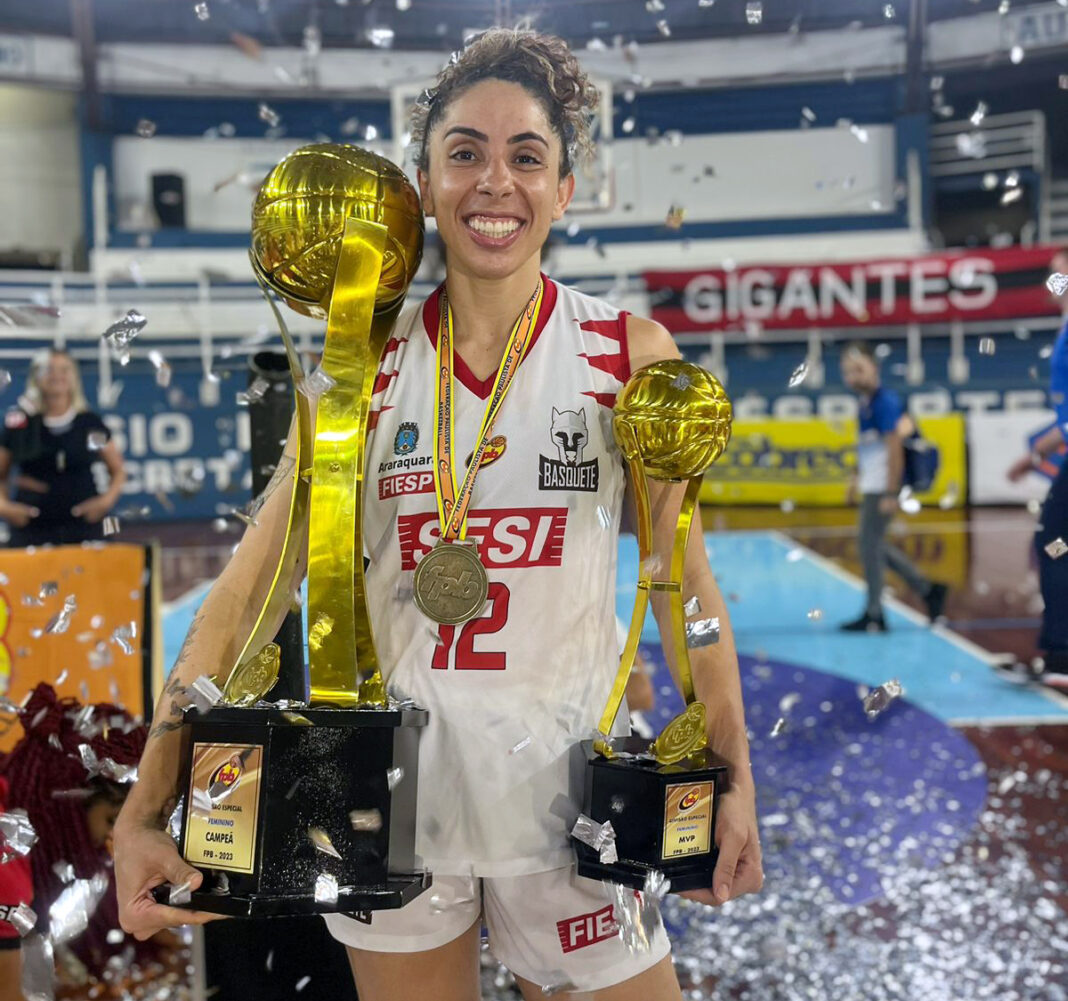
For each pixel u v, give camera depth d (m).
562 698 1.28
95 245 15.55
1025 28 14.81
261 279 1.32
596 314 1.37
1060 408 3.49
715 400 1.25
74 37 15.34
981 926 2.72
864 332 14.30
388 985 1.29
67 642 2.82
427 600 1.25
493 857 1.25
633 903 1.24
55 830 2.29
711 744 1.31
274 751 1.10
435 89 1.30
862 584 8.32
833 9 15.04
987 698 4.98
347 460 1.22
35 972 1.32
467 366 1.34
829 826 3.42
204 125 15.94
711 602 1.34
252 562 1.34
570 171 1.34
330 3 15.41
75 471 5.12
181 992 2.36
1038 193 15.81
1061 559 3.74
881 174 15.58
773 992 2.42
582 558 1.29
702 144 15.67
